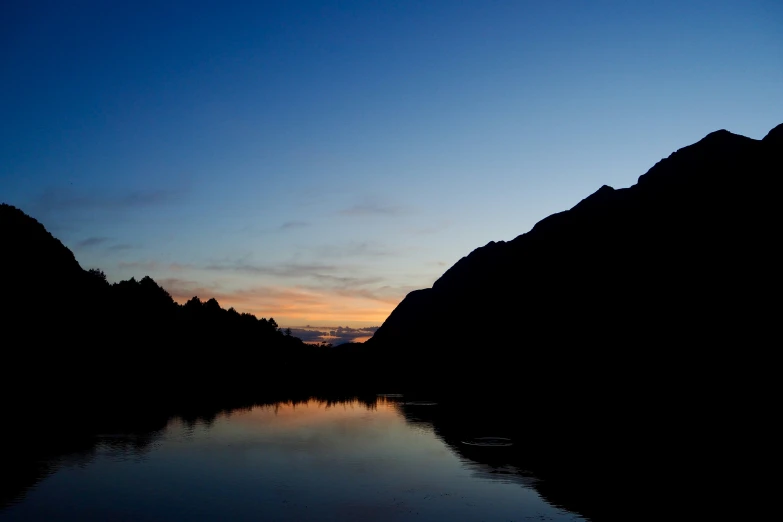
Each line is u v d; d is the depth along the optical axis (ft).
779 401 188.14
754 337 240.73
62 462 139.85
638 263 389.60
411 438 185.57
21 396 267.18
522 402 301.22
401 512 97.66
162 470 130.82
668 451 152.35
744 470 126.72
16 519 92.63
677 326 293.43
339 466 137.18
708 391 220.23
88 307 383.04
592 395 279.49
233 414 255.50
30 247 369.09
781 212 301.63
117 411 255.09
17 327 301.22
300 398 359.25
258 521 91.66
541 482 120.78
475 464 140.56
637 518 94.63
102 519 92.84
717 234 335.47
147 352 416.67
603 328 365.20
